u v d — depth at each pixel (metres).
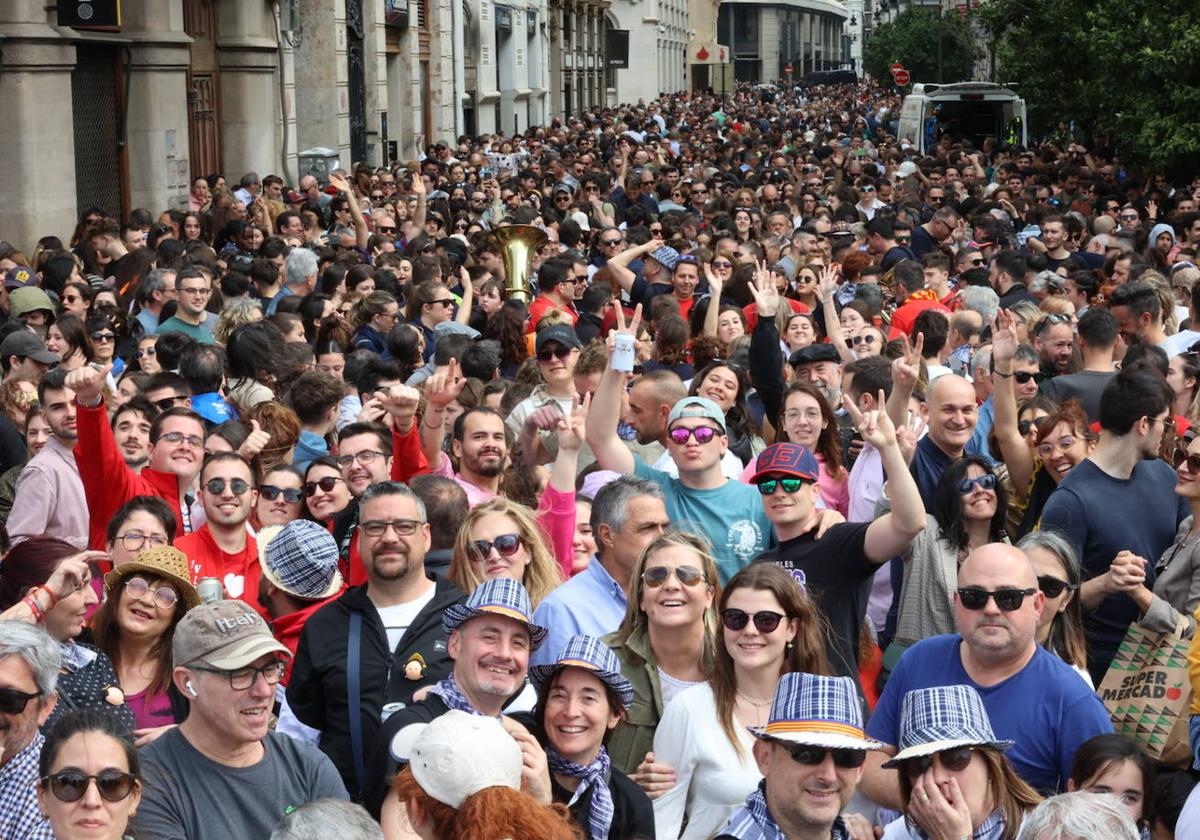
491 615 6.86
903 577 9.36
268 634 6.71
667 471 10.55
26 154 25.48
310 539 8.56
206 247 19.92
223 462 9.40
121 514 8.78
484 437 10.29
